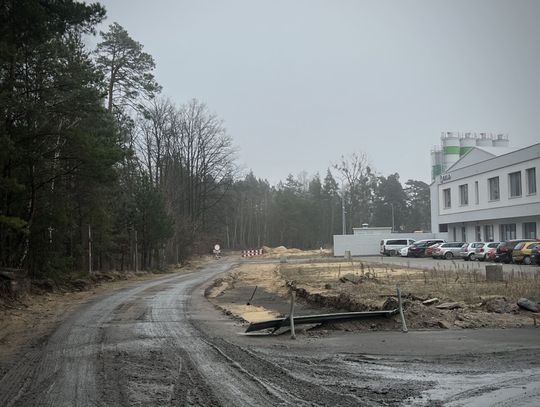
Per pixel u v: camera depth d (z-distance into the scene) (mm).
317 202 122812
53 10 18094
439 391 6844
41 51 20609
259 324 11891
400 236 67938
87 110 21922
